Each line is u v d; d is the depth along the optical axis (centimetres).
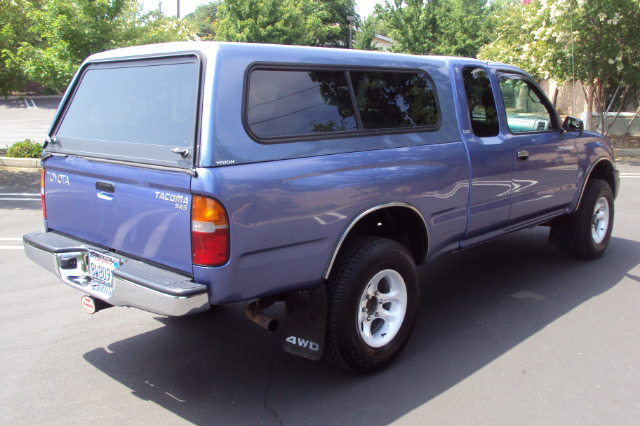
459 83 421
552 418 309
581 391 337
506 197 456
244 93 291
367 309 349
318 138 321
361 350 341
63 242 357
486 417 311
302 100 318
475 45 2858
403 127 373
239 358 387
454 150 402
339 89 340
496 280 538
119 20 1227
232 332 429
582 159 543
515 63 1723
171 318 454
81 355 389
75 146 353
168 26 1344
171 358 386
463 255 622
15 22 1247
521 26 1719
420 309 471
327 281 335
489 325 435
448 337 414
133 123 324
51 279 547
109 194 325
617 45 1282
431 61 408
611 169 604
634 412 314
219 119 280
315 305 328
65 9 1166
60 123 382
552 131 509
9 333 423
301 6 2808
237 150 284
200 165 276
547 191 503
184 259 288
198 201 275
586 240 568
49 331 427
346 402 328
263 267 298
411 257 370
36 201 916
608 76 1418
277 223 296
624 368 365
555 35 1340
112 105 340
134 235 313
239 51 295
